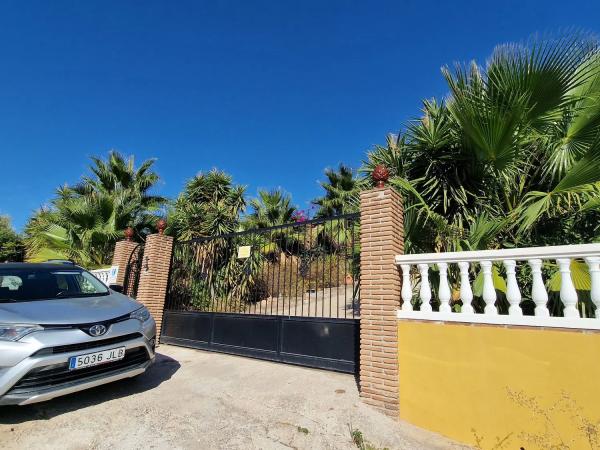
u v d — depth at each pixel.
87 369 3.78
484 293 3.71
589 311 3.90
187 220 11.05
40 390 3.43
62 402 4.10
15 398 3.34
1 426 3.49
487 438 3.37
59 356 3.53
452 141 5.60
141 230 12.24
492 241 5.18
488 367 3.50
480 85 5.05
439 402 3.71
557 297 4.32
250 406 4.20
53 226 11.25
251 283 8.61
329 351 5.28
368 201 4.73
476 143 5.23
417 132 5.80
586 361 3.04
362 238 4.64
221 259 8.51
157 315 7.97
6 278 4.61
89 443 3.28
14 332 3.47
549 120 5.40
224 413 4.01
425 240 5.42
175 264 8.66
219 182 12.21
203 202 12.13
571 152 5.75
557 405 3.10
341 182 21.06
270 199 16.78
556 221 5.52
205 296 8.11
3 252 20.27
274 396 4.44
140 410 4.01
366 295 4.43
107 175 13.05
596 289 3.11
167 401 4.30
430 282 5.01
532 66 4.96
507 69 5.13
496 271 4.57
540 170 6.02
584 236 5.38
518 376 3.33
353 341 5.09
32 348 3.42
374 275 4.43
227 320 6.79
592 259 3.18
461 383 3.62
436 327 3.89
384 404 3.99
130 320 4.32
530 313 4.82
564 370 3.12
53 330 3.62
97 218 10.99
